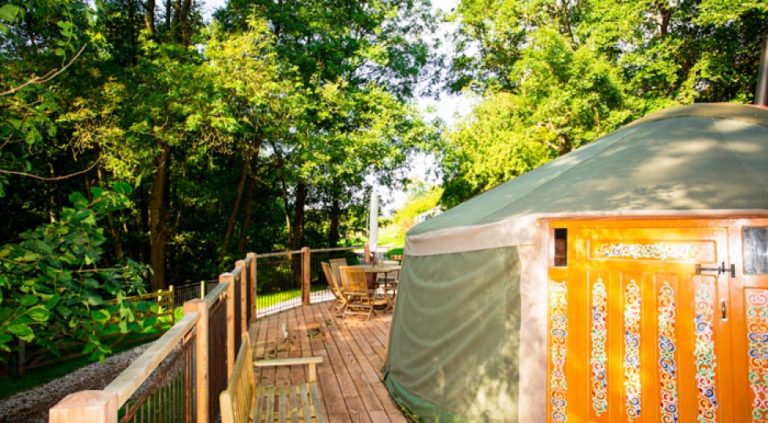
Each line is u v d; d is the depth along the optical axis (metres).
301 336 6.65
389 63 17.25
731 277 2.88
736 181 3.13
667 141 3.98
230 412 2.18
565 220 3.31
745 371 2.83
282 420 3.11
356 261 14.09
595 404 3.18
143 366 1.42
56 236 2.56
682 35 13.67
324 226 20.48
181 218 17.06
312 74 15.05
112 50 12.57
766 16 12.15
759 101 5.64
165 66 10.77
